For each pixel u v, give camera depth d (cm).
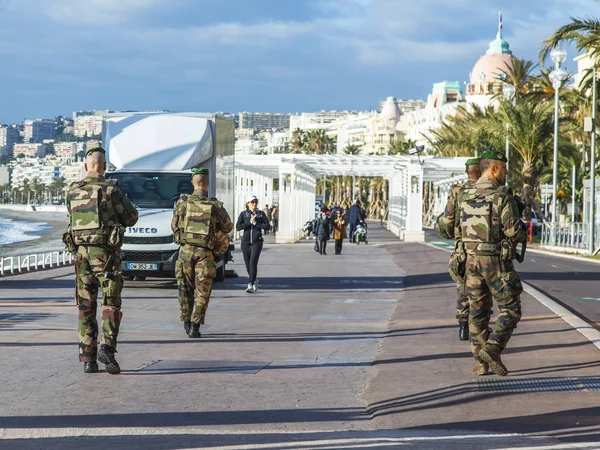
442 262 3300
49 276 2720
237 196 6172
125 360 1147
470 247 994
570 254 4597
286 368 1095
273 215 7338
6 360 1131
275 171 6400
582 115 6544
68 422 789
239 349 1254
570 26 4422
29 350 1211
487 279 988
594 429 757
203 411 843
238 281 2575
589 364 1066
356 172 7681
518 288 987
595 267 3375
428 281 2511
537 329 1373
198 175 1384
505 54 16438
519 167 7644
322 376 1041
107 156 2420
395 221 7862
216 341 1333
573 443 709
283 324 1552
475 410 838
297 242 5788
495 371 995
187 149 2403
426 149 17000
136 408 854
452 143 9081
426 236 7081
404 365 1096
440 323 1518
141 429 762
